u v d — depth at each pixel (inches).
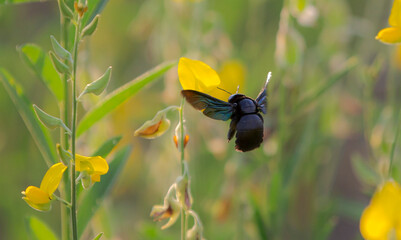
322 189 39.9
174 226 35.2
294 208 38.8
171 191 23.9
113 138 25.0
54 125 22.8
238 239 32.8
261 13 40.0
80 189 24.5
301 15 30.3
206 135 34.2
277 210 30.9
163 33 34.1
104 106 25.0
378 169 29.6
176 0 33.2
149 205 39.8
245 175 32.7
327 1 36.4
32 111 25.0
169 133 33.7
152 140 38.5
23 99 25.0
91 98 27.1
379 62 30.8
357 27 38.9
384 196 25.8
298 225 38.8
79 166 23.2
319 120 36.2
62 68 22.7
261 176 37.8
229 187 32.7
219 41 33.0
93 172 23.2
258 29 40.0
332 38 36.9
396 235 25.7
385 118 30.1
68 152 22.8
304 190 38.3
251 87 36.4
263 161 31.7
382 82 37.2
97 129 29.5
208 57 32.7
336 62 36.8
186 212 23.9
